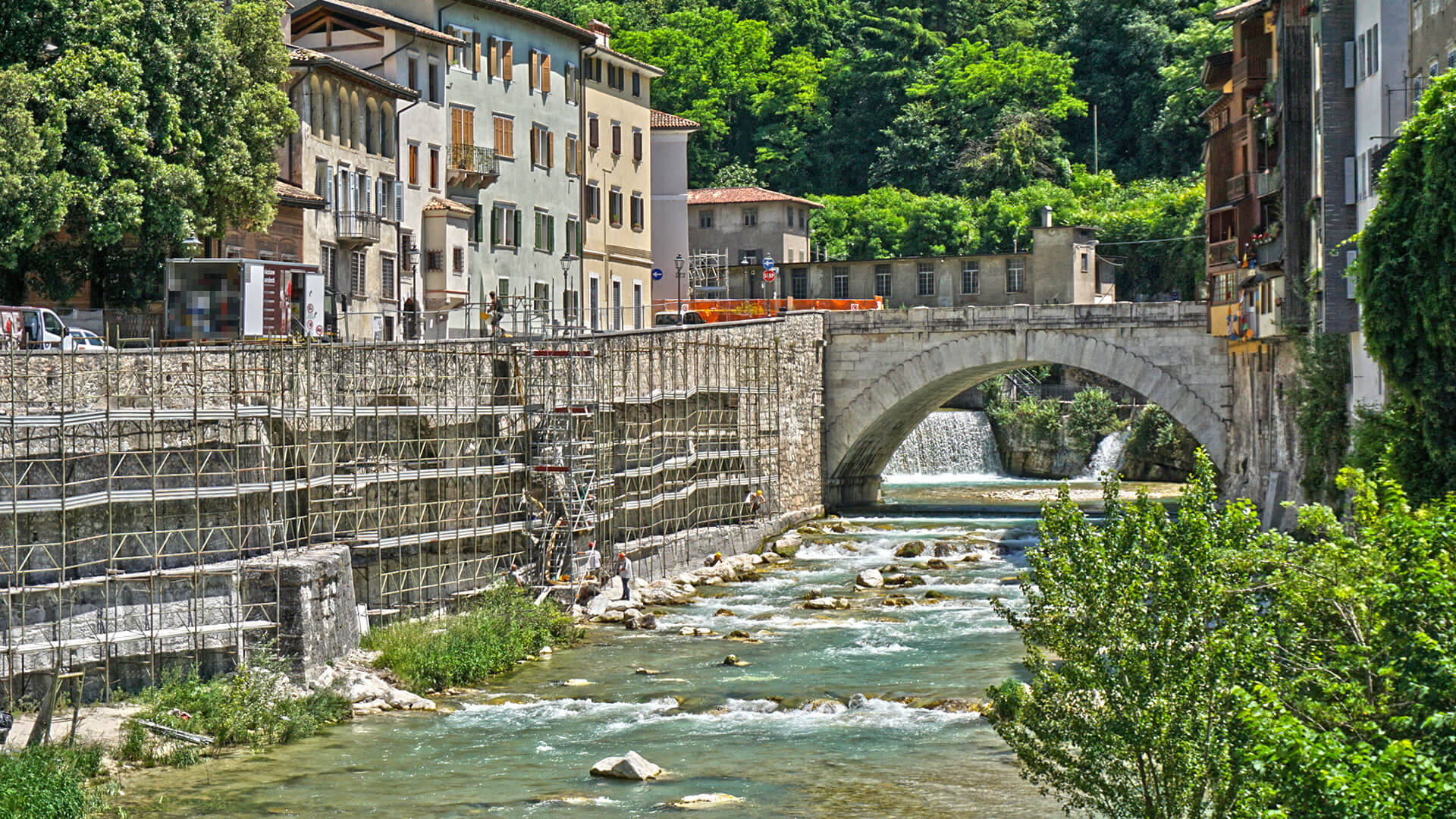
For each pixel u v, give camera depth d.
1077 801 22.17
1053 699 21.88
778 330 72.56
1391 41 47.28
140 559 35.59
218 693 33.72
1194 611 20.50
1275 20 60.09
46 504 32.69
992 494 87.94
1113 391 105.81
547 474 50.56
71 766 29.27
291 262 50.69
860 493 82.56
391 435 45.19
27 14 43.88
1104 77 142.75
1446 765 17.11
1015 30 149.62
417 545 44.56
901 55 147.38
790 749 33.12
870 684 39.38
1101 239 117.56
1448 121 34.66
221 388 39.28
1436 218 34.94
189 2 47.34
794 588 56.34
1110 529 21.70
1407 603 18.95
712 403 66.88
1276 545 21.42
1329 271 50.81
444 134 69.75
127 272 48.28
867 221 127.44
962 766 31.62
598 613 49.66
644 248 89.69
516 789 30.02
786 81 144.38
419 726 34.97
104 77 44.22
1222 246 66.31
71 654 33.31
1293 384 57.38
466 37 71.31
